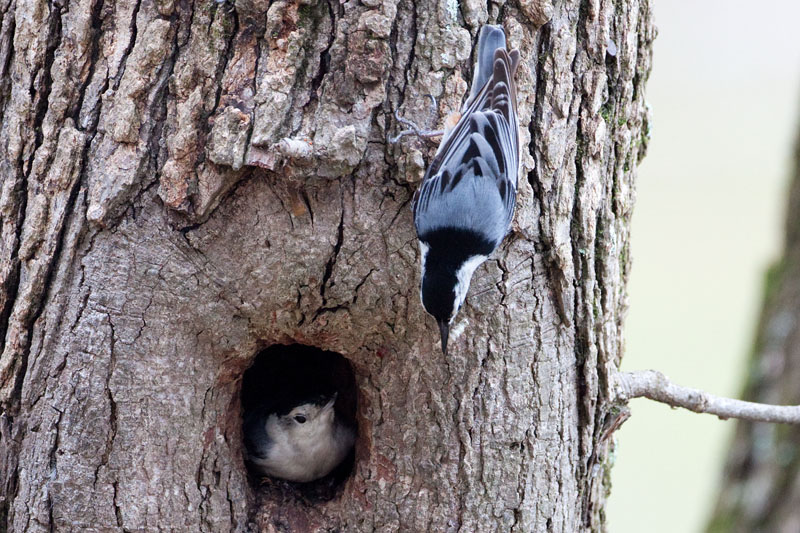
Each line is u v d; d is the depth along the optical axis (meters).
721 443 18.47
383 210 8.03
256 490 9.52
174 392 8.34
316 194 7.95
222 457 8.75
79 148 7.98
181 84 7.83
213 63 7.80
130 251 8.05
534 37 8.28
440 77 7.96
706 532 13.92
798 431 13.17
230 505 8.83
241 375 8.98
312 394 10.05
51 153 8.03
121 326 8.16
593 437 9.26
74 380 8.21
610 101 8.89
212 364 8.49
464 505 8.72
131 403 8.26
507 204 7.86
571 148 8.50
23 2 8.00
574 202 8.60
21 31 8.04
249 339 8.54
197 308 8.21
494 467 8.68
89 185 8.01
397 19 7.88
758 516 13.27
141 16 7.85
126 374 8.22
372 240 8.08
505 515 8.77
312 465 9.84
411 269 8.17
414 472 8.74
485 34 7.95
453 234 7.77
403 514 8.80
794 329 13.46
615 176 9.09
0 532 8.51
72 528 8.33
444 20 7.93
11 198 8.22
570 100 8.43
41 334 8.24
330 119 7.79
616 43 8.73
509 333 8.48
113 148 7.94
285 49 7.76
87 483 8.30
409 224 8.09
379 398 8.79
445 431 8.62
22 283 8.27
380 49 7.79
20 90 8.12
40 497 8.32
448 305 7.75
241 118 7.75
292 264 8.09
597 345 8.98
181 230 8.02
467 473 8.66
